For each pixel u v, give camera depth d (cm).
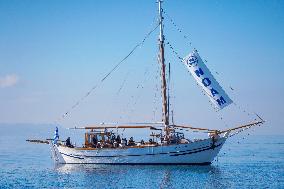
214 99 6250
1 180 5531
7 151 13362
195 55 6350
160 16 6544
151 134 6412
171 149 6175
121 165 6419
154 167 6262
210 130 6244
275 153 11006
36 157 10075
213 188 4728
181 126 6344
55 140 6944
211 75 6294
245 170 6359
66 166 6662
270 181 5222
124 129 6500
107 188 4781
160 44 6512
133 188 4756
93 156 6562
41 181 5375
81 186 4938
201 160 6244
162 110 6425
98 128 6594
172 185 4900
